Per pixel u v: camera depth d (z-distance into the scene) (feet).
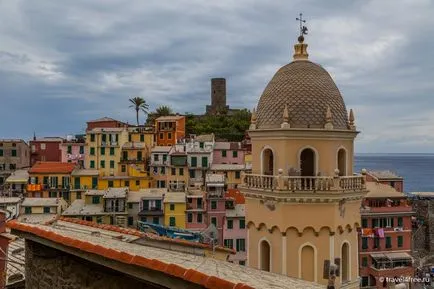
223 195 276.21
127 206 275.39
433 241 332.60
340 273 84.33
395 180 337.72
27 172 341.21
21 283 68.13
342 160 89.61
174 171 335.67
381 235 268.00
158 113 507.30
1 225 78.95
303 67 91.45
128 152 350.43
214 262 39.96
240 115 498.69
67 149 381.81
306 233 83.97
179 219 272.72
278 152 86.38
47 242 42.50
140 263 31.42
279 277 36.19
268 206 86.58
